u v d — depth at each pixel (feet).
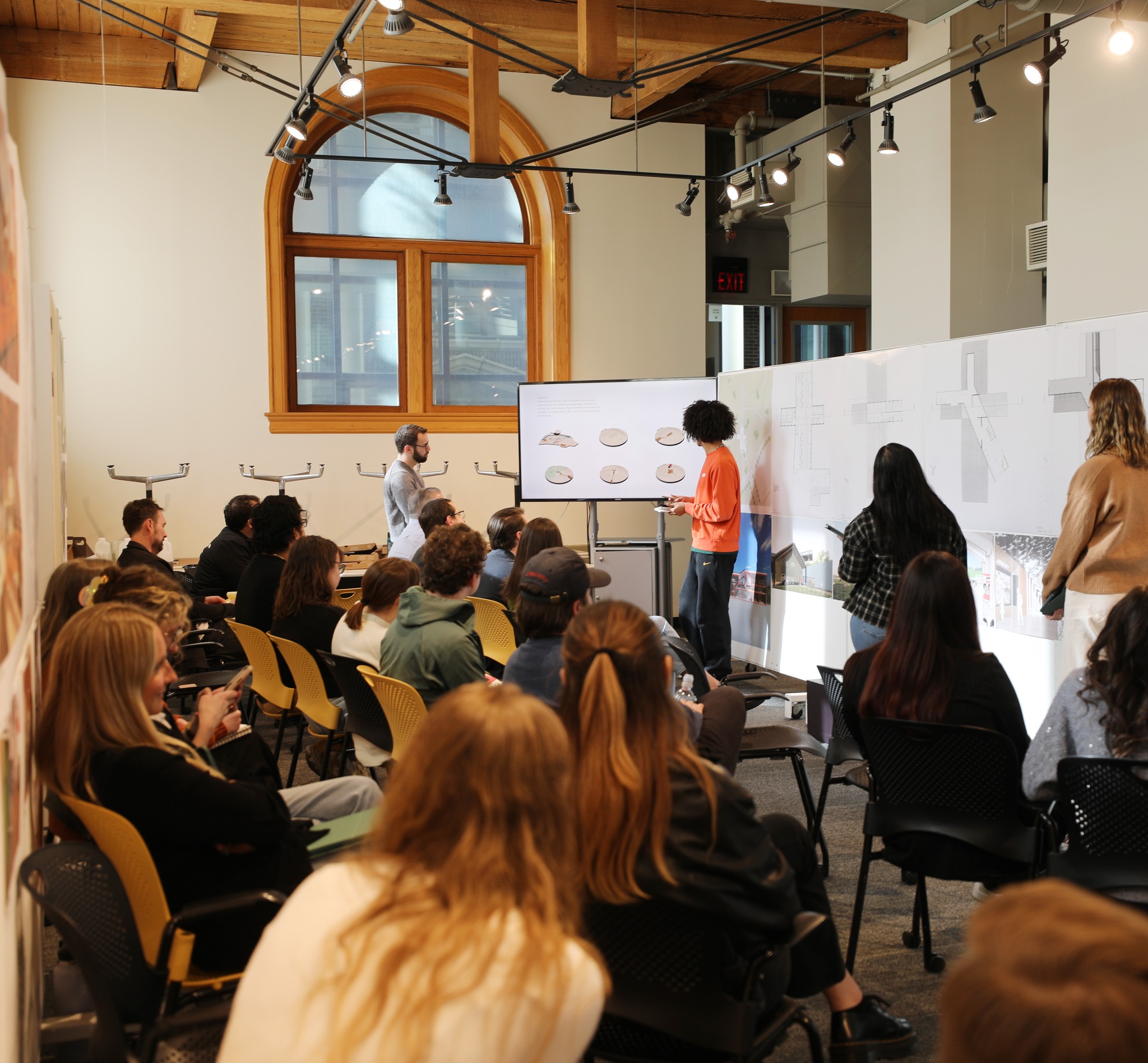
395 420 25.80
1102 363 11.90
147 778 5.89
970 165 20.93
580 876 4.75
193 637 15.94
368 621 11.48
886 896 10.08
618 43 21.30
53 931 9.47
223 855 6.15
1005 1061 1.76
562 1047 3.01
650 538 27.76
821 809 10.48
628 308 27.25
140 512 16.39
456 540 10.13
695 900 4.85
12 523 5.64
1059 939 1.82
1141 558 10.57
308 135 23.75
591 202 26.84
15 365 5.93
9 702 5.22
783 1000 5.65
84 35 22.72
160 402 24.02
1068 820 7.02
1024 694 13.14
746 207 27.22
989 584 13.57
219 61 23.89
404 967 2.84
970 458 13.71
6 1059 4.53
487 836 3.07
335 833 7.19
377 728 10.45
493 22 20.68
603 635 5.04
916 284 21.89
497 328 27.02
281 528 14.83
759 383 17.97
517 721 3.18
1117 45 14.33
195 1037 5.24
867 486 15.47
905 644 8.04
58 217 23.11
